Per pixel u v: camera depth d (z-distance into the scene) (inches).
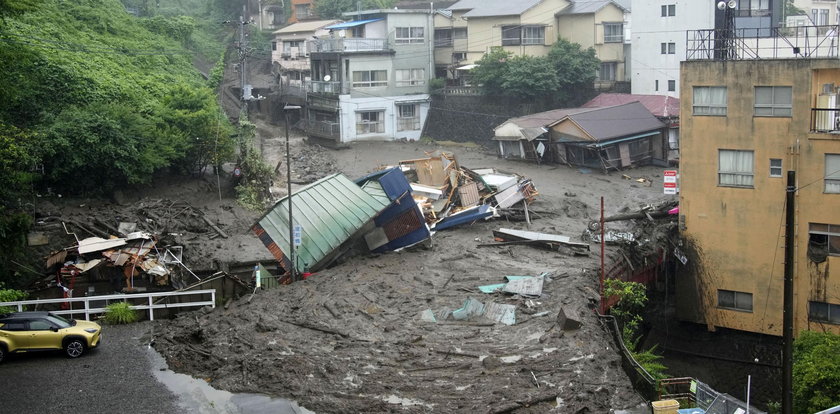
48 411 761.6
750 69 1243.8
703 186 1315.2
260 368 851.4
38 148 1437.0
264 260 1336.1
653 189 1801.2
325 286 1122.0
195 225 1508.4
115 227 1428.4
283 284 1175.6
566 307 987.3
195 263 1320.1
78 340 906.1
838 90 1220.5
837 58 1176.8
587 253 1283.2
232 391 809.5
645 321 1357.0
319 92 2405.3
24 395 797.9
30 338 893.2
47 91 1631.4
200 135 1731.1
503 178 1649.9
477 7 2512.3
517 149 2096.5
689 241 1341.0
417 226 1304.1
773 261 1267.2
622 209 1633.9
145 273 1178.6
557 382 806.5
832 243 1221.7
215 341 941.2
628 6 2591.0
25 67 1611.7
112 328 1018.7
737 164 1282.0
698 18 2138.3
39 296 1130.0
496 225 1517.0
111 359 903.7
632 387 813.2
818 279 1236.5
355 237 1268.5
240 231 1517.0
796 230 1245.1
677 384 823.1
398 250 1314.0
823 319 1241.4
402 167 1697.8
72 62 1753.2
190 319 1026.7
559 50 2263.8
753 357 1299.2
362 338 925.2
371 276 1169.4
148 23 2674.7
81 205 1497.3
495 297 1059.9
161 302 1063.0
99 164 1515.7
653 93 2265.0
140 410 765.9
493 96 2327.8
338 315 1000.9
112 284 1183.6
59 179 1498.5
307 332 952.9
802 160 1224.8
